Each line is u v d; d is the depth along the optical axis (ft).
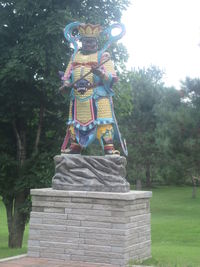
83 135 31.50
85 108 31.27
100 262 28.02
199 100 63.21
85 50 32.40
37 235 30.01
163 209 101.19
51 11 43.55
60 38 43.01
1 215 96.17
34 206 30.40
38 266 27.07
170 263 29.53
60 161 31.24
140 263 28.32
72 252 28.86
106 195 28.32
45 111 48.26
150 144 114.21
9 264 27.61
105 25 46.32
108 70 31.35
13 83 43.93
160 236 60.13
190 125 61.72
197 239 56.70
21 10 43.24
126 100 50.47
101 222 28.37
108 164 30.09
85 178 30.30
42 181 42.27
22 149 47.26
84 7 46.60
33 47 41.75
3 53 44.93
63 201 29.63
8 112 45.83
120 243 27.63
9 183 46.09
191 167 64.59
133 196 28.58
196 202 116.16
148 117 116.57
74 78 31.71
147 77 125.49
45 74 43.55
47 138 49.32
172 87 69.62
